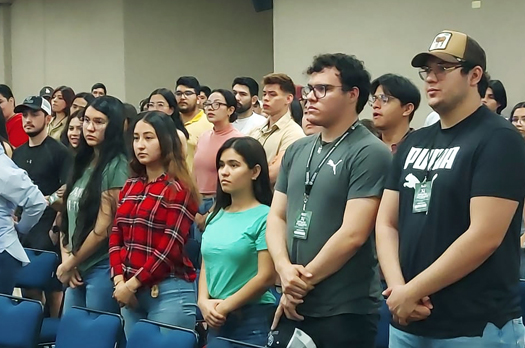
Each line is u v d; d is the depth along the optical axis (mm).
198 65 9305
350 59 2402
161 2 9070
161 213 2914
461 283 1950
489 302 1945
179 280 2928
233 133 4316
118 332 2627
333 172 2338
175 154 2998
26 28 10414
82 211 3199
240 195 2771
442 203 1972
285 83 4035
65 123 5711
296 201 2408
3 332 2881
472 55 2010
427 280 1922
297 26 7168
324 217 2328
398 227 2125
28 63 10430
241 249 2689
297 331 2305
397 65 6320
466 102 2021
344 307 2309
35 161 4520
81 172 3381
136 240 2920
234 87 5223
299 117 4648
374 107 3291
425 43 6117
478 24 5766
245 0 9445
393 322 2121
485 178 1904
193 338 2387
